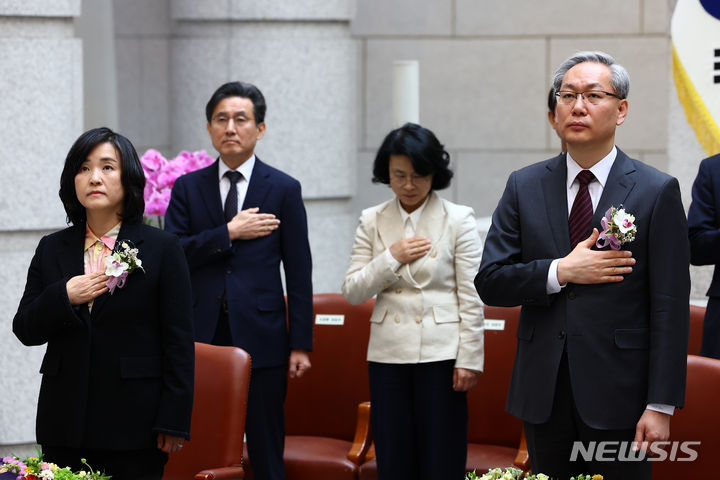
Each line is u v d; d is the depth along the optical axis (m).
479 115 18.36
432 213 9.42
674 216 7.03
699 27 10.35
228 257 9.89
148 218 12.34
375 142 18.47
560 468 7.34
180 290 7.47
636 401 7.00
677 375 6.84
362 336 11.13
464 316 9.24
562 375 7.20
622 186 7.15
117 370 7.28
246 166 10.23
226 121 10.05
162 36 18.48
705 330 9.16
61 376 7.31
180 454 8.65
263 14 13.63
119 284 7.26
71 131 11.77
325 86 13.95
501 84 18.28
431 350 9.16
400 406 9.31
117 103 18.20
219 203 10.11
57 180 11.66
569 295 7.13
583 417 7.01
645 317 7.08
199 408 8.66
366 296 9.42
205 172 10.31
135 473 7.39
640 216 7.03
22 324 7.39
